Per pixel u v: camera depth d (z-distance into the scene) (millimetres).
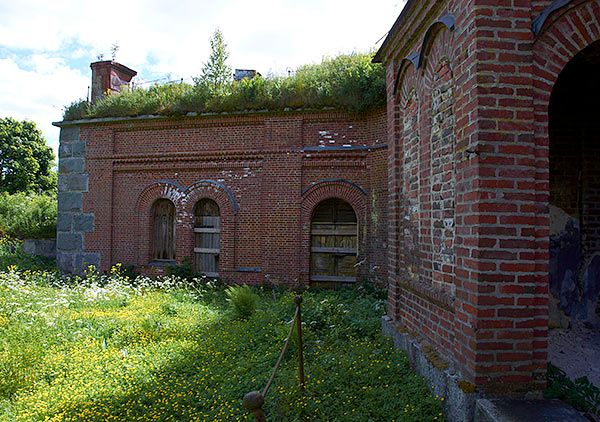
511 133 3779
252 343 6895
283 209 12805
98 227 14758
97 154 14828
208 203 13969
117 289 11508
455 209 4219
